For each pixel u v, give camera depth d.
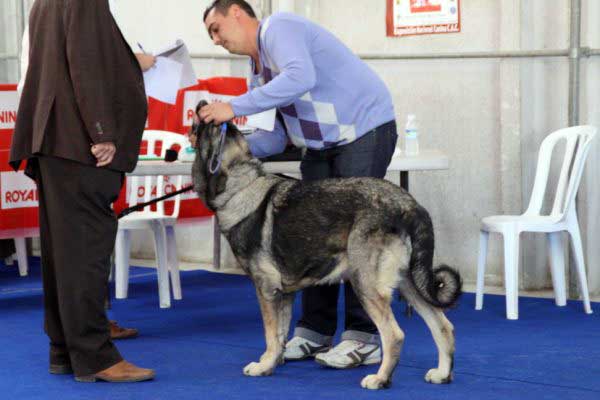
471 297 6.45
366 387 3.85
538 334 5.09
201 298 6.48
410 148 5.71
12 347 4.81
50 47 3.76
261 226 3.86
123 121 3.81
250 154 3.97
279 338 4.12
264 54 4.06
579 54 6.32
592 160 6.54
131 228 6.03
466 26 6.99
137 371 4.01
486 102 6.98
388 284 3.73
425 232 3.69
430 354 4.54
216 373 4.17
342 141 4.15
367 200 3.73
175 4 8.27
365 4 7.40
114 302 6.30
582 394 3.75
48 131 3.75
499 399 3.67
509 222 5.68
